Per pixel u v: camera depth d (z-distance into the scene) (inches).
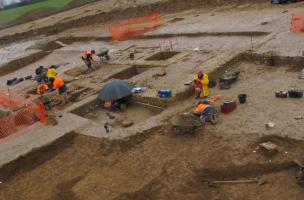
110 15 1648.6
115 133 640.4
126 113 755.4
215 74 794.2
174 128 606.2
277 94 652.1
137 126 652.1
